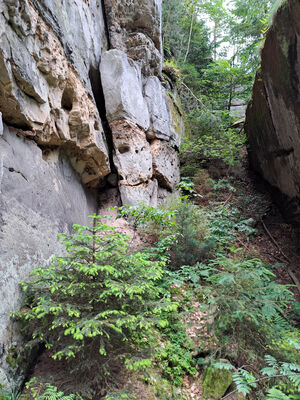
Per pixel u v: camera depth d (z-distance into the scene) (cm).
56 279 244
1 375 196
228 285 288
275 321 321
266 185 738
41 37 298
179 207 528
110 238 255
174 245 466
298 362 245
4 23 234
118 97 575
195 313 353
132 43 698
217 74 1158
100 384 230
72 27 443
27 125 290
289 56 403
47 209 323
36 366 246
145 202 575
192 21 1166
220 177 814
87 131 424
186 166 805
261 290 287
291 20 369
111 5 667
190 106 1023
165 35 1022
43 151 354
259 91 581
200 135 886
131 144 586
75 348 211
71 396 184
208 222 560
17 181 264
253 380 211
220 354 272
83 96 425
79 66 432
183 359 290
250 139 772
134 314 237
